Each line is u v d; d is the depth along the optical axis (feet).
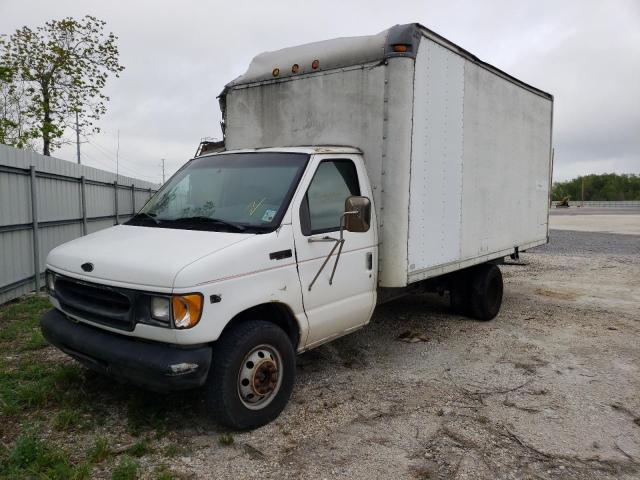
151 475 11.11
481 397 15.61
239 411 12.56
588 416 14.44
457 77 19.42
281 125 18.93
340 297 15.28
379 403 15.03
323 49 17.80
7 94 59.72
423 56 17.08
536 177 28.17
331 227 15.02
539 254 52.16
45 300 26.45
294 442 12.67
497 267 24.81
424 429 13.48
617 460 12.21
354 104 16.96
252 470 11.44
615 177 362.94
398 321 24.20
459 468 11.68
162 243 12.79
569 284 35.40
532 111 27.02
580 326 23.98
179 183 16.40
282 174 14.73
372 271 16.42
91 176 36.96
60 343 13.42
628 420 14.26
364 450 12.37
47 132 60.13
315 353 19.35
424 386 16.38
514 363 18.69
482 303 23.84
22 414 13.64
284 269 13.34
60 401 14.28
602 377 17.44
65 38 62.23
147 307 11.55
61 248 14.35
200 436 12.82
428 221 18.12
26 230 27.68
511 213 25.34
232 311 11.94
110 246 13.23
